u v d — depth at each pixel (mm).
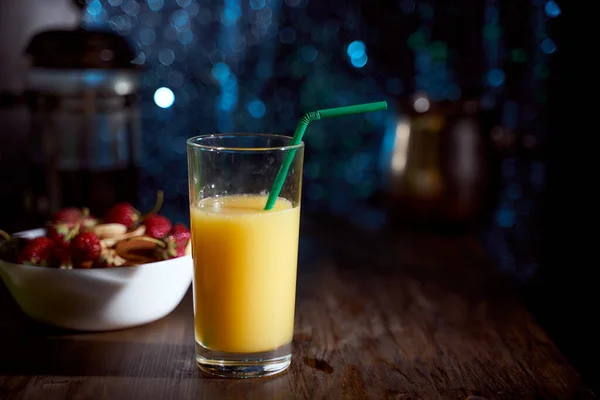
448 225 885
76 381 512
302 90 1098
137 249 581
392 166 908
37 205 871
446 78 1060
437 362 553
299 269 750
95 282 549
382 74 1095
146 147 1083
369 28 1079
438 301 670
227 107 1089
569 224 916
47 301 561
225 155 521
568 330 906
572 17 884
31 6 998
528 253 1005
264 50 1081
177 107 1078
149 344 565
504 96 1007
